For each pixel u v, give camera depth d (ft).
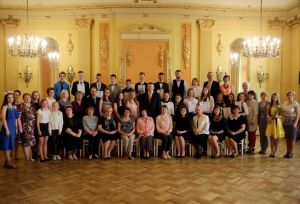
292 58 31.94
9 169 17.72
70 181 15.30
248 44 25.31
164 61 31.04
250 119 22.31
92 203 12.34
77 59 32.19
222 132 21.22
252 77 33.04
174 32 30.81
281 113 20.94
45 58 32.96
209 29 31.78
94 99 21.79
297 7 30.01
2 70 32.04
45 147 19.94
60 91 23.67
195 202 12.46
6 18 31.50
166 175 16.39
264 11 31.86
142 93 22.80
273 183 14.98
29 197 13.05
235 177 16.02
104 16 30.96
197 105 21.34
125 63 31.01
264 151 22.11
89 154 20.47
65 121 20.54
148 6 30.19
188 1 29.58
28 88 32.63
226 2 29.89
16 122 18.75
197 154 20.75
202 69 31.91
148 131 20.67
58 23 32.01
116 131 20.89
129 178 15.81
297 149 23.80
